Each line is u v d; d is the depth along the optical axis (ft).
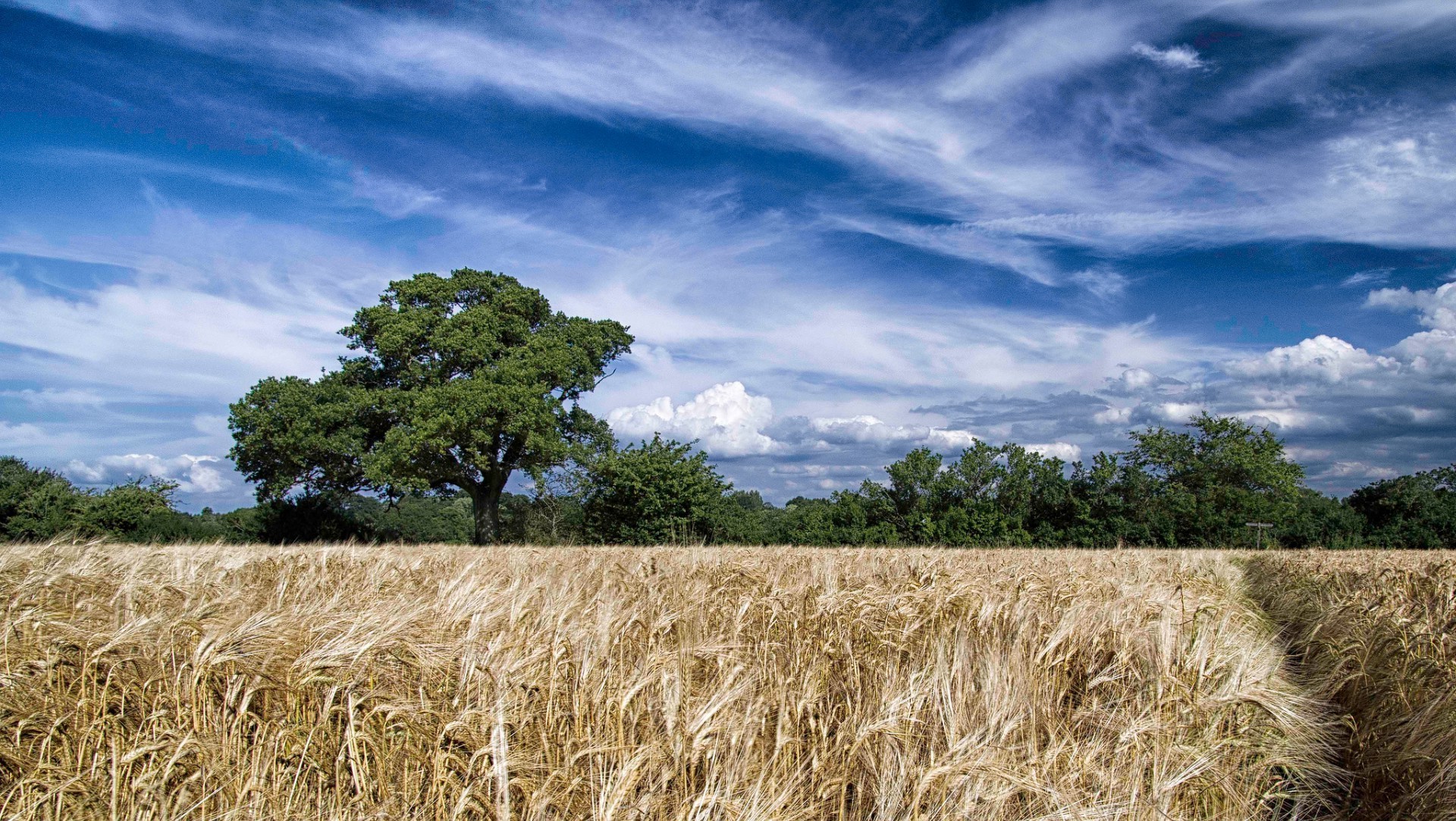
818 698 15.25
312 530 130.82
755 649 19.27
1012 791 11.91
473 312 132.05
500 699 12.90
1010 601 22.08
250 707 14.23
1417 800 14.92
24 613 16.84
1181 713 15.56
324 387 133.49
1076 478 143.43
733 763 13.01
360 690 13.80
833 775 13.24
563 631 15.78
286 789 13.25
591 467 137.49
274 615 16.14
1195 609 20.01
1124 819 12.26
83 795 13.14
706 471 138.92
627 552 51.83
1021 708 14.98
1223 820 13.89
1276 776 16.16
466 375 133.18
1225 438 164.35
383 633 14.76
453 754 12.85
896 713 13.85
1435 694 17.95
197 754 13.29
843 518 142.72
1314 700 18.28
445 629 16.81
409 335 129.18
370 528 147.43
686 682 15.51
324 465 130.31
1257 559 62.59
